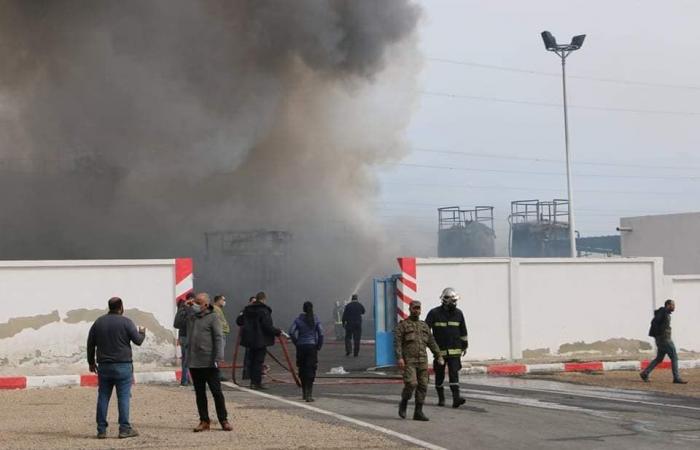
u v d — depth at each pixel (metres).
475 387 16.23
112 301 10.42
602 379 17.91
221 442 9.81
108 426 11.14
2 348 16.66
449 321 13.09
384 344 19.27
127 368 10.33
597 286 21.44
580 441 10.12
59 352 16.97
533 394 15.12
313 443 9.73
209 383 10.67
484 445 9.76
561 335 20.97
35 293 16.92
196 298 10.70
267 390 15.63
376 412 12.49
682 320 22.42
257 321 15.79
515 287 20.45
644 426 11.41
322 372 19.27
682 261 36.44
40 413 12.52
